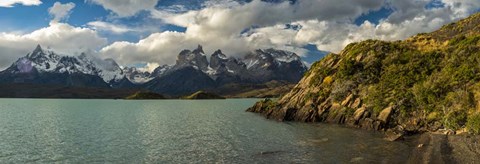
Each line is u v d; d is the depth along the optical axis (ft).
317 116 328.29
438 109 245.45
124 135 271.49
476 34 338.54
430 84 274.16
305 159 167.63
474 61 274.16
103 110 635.25
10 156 194.59
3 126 344.90
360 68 364.99
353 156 169.89
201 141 233.96
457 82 257.34
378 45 400.06
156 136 263.49
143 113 544.21
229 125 330.75
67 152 203.00
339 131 258.37
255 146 208.13
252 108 508.53
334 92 342.23
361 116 287.28
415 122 248.11
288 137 237.66
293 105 374.63
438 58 330.54
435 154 159.22
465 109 222.69
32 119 431.02
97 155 193.26
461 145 171.12
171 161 174.91
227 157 179.83
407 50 381.40
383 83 317.63
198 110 608.19
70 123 377.50
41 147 220.23
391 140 209.77
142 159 180.96
